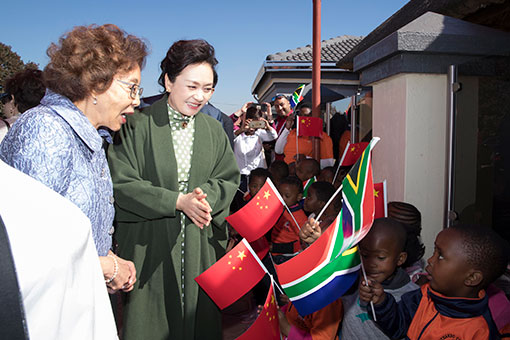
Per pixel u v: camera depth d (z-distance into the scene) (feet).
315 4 14.58
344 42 37.45
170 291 6.38
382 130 10.65
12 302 1.63
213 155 6.73
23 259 1.73
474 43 9.25
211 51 6.04
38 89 8.18
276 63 34.01
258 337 4.59
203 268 6.53
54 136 3.91
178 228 6.33
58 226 1.94
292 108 16.96
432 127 9.53
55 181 3.85
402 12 13.61
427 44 9.06
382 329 5.12
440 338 4.72
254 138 16.83
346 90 33.42
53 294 1.82
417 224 7.71
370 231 5.40
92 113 4.49
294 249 10.22
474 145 8.94
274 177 13.12
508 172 8.29
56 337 1.83
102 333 2.23
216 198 6.42
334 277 4.56
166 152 6.30
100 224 4.69
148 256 6.36
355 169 4.60
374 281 4.97
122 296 6.61
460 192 9.14
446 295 4.84
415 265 7.14
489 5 10.46
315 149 14.94
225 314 10.16
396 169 9.93
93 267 2.19
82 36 4.23
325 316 5.74
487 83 8.61
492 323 4.72
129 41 4.51
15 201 1.89
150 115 6.48
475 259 4.52
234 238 11.43
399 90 9.73
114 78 4.38
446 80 9.49
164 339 6.35
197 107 6.24
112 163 6.24
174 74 6.05
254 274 5.44
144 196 6.00
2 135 8.05
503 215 8.29
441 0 11.23
